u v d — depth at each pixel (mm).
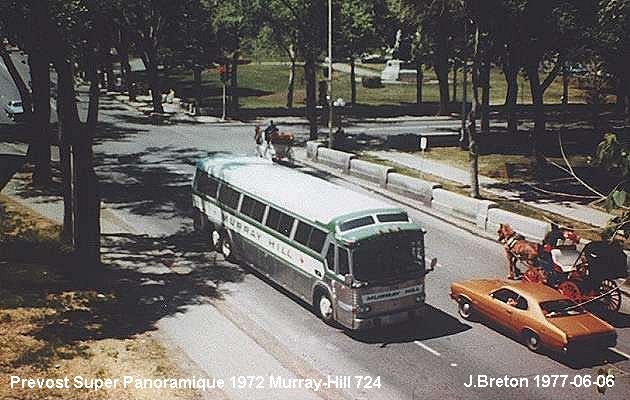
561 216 30766
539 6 37750
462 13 35906
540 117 42125
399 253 19531
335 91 84938
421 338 19641
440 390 16609
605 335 18188
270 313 21125
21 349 17422
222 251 26375
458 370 17688
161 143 47969
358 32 63188
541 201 33500
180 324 20000
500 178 38531
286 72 100812
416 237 19812
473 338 19672
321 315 20703
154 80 61312
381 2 62406
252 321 20469
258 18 59688
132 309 20906
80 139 22875
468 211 31016
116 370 16766
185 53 64125
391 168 36844
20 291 21344
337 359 18219
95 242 23141
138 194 34750
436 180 37750
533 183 37281
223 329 19781
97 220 23125
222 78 59969
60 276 23031
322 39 53906
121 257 25672
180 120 59281
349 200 21078
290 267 21766
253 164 27172
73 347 17844
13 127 51688
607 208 10484
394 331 20094
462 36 45844
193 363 17594
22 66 87625
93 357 17375
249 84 90688
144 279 23547
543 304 18859
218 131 54031
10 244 25406
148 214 31484
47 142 35125
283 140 42562
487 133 49531
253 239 23844
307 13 52812
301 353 18484
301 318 20812
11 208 30438
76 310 20406
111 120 57812
